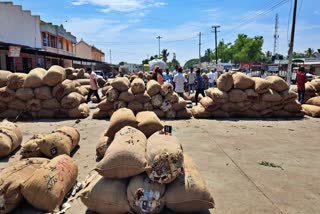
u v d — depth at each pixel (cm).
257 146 624
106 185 331
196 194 319
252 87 993
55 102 952
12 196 322
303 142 661
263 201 368
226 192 394
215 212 339
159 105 956
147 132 465
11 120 919
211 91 1012
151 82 999
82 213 340
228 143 648
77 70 1909
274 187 411
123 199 323
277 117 1002
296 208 350
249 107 990
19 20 2228
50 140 466
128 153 330
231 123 891
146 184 322
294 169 483
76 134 573
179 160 323
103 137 540
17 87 931
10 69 1997
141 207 315
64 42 3647
